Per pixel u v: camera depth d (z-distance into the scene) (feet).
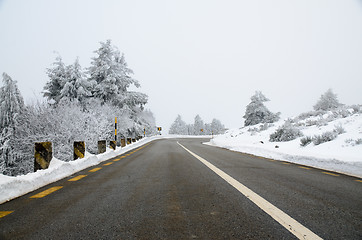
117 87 94.02
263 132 85.05
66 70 86.22
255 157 33.71
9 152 44.78
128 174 18.90
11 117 47.32
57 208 10.00
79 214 9.18
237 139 90.99
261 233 7.19
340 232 7.28
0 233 7.39
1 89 48.24
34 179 14.10
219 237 6.93
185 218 8.59
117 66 100.01
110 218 8.68
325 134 39.99
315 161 24.76
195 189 13.29
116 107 86.84
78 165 21.76
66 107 53.31
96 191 13.10
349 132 40.32
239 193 12.30
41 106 50.52
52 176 16.38
